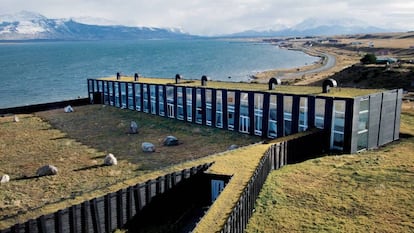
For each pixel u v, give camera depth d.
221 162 24.53
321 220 18.52
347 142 30.28
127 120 48.88
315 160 28.45
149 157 32.53
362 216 18.72
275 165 26.53
